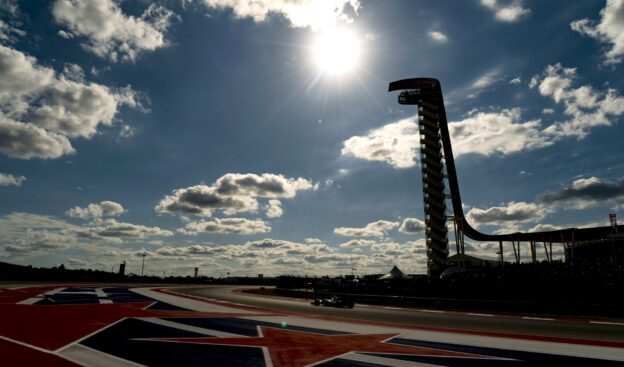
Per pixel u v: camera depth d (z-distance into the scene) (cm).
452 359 1105
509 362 1075
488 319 2328
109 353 1129
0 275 6109
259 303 3634
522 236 8844
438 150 8875
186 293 5028
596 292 2731
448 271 5547
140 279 9588
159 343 1295
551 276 3412
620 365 1049
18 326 1628
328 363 1041
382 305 3825
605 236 7462
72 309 2362
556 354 1188
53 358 1055
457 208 9625
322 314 2588
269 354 1145
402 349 1247
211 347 1239
